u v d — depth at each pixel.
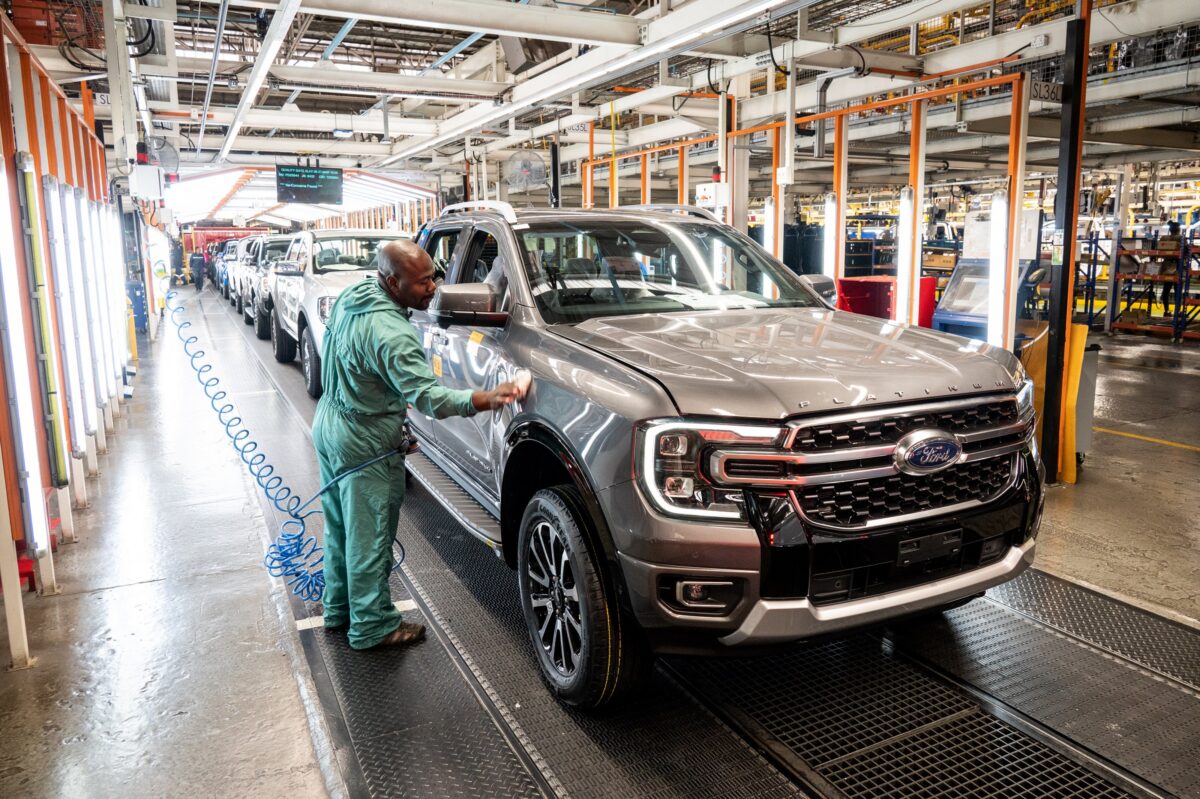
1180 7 7.36
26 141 4.98
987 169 20.05
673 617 2.60
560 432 3.00
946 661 3.49
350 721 3.11
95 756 2.95
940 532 2.76
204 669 3.54
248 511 5.58
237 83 12.82
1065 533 5.03
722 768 2.80
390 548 3.65
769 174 20.86
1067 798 2.63
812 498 2.59
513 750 2.92
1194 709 3.11
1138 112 12.67
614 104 12.24
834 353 3.03
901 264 8.01
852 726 3.04
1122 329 16.08
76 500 5.66
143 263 15.32
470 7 7.57
